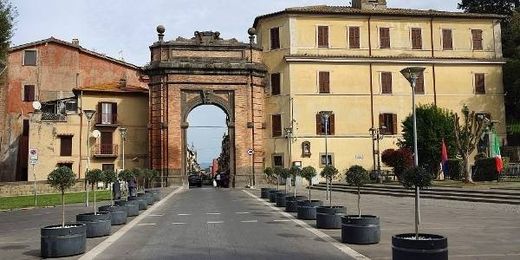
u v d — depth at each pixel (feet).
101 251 39.14
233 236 45.88
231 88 150.71
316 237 44.65
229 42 153.17
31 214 75.87
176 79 148.05
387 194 100.94
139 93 159.12
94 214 47.83
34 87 173.78
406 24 159.12
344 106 153.38
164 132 146.10
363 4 165.68
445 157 125.29
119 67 183.52
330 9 158.61
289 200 69.46
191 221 58.85
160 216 65.57
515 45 182.19
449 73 158.51
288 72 152.15
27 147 168.66
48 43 176.55
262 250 38.24
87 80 179.01
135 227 54.24
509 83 168.55
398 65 156.97
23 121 169.89
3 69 108.17
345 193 111.55
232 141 149.69
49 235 37.06
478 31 162.20
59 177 40.29
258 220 58.85
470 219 56.95
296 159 149.28
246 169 148.97
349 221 40.98
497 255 34.88
